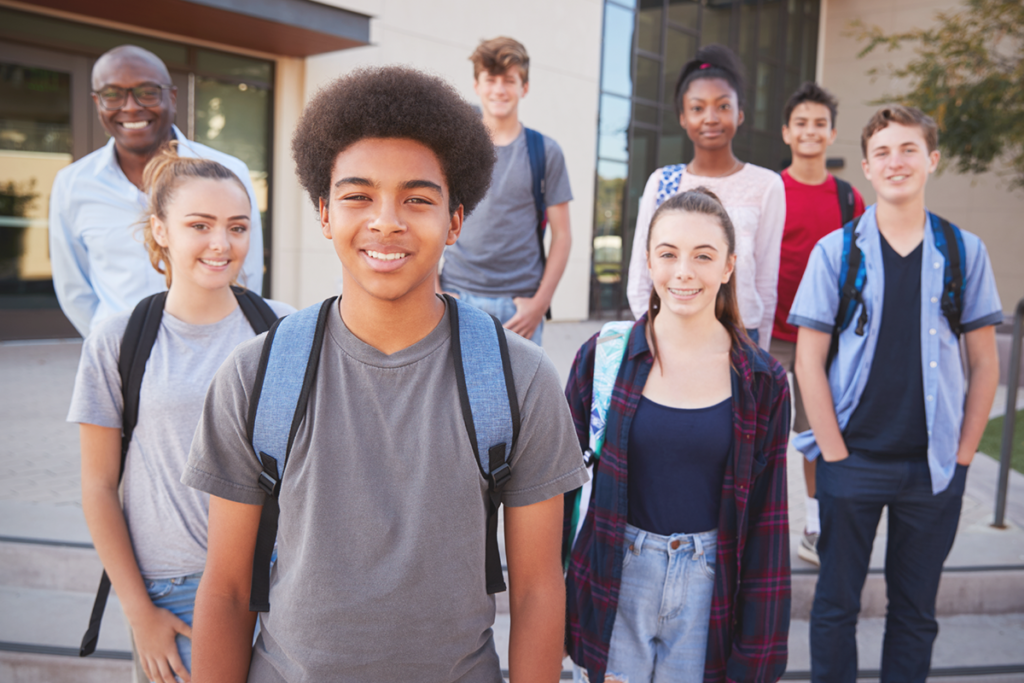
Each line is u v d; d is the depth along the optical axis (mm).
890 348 2244
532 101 10617
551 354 8078
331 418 1057
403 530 1050
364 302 1055
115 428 1613
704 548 1828
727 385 1865
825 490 2326
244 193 1688
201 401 1605
